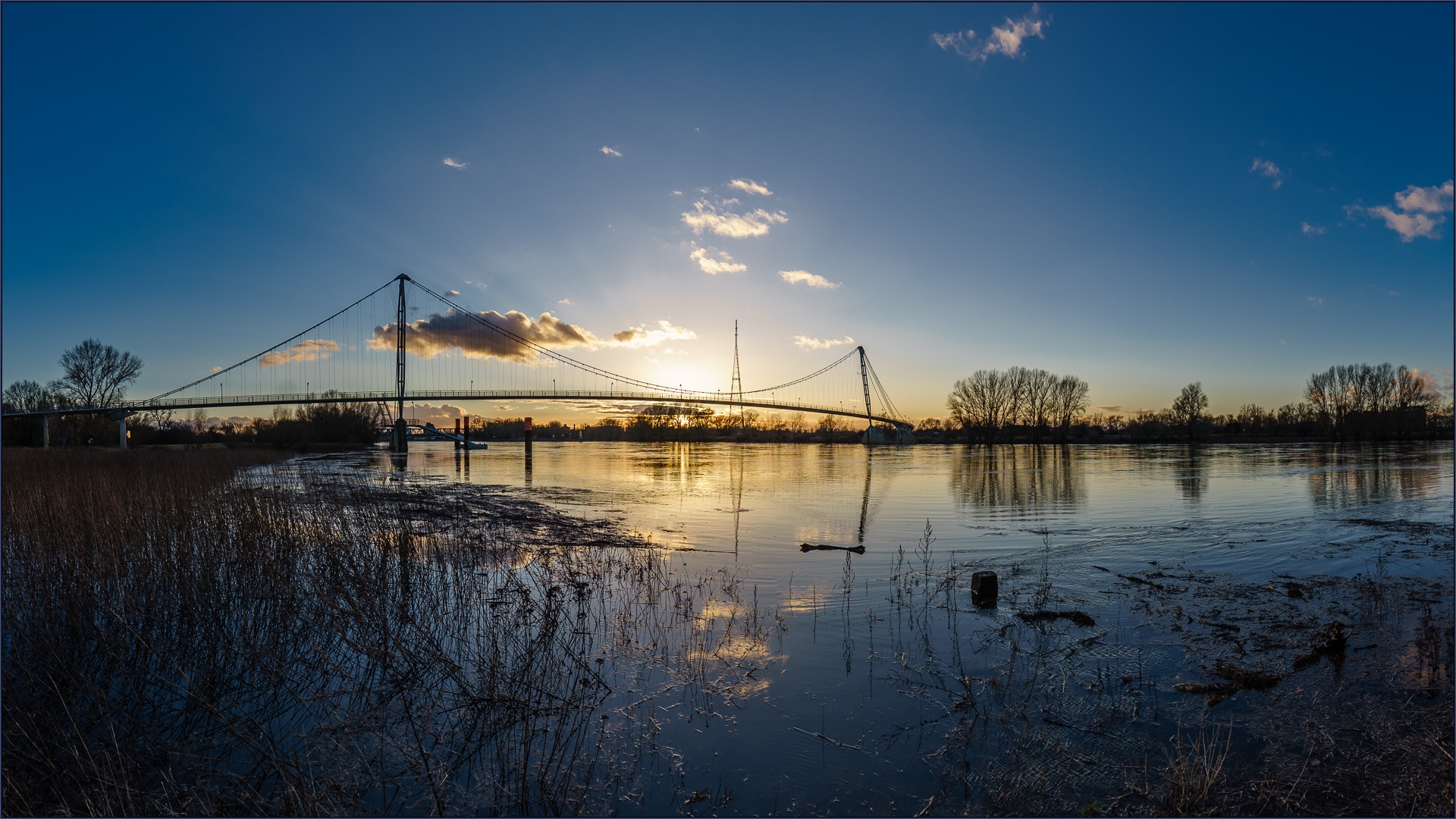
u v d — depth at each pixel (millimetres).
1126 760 4852
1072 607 8344
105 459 26438
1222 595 8852
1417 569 10359
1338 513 16625
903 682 6121
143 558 9016
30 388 60594
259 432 68812
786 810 4348
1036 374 96125
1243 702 5668
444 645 7141
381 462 44625
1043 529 14406
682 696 5875
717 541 13016
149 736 5414
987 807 4352
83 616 7176
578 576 9836
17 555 9406
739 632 7414
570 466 43438
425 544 11969
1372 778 4574
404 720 5562
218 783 4758
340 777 4781
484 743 5207
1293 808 4289
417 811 4414
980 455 61969
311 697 6008
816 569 10516
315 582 8289
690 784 4609
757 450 87312
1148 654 6734
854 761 4859
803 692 5945
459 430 73125
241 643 6887
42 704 5656
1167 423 100188
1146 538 13188
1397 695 5746
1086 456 55906
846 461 50625
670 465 44844
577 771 4777
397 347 69125
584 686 6074
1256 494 21203
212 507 13219
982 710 5590
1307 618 7789
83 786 4672
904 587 9312
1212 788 4488
